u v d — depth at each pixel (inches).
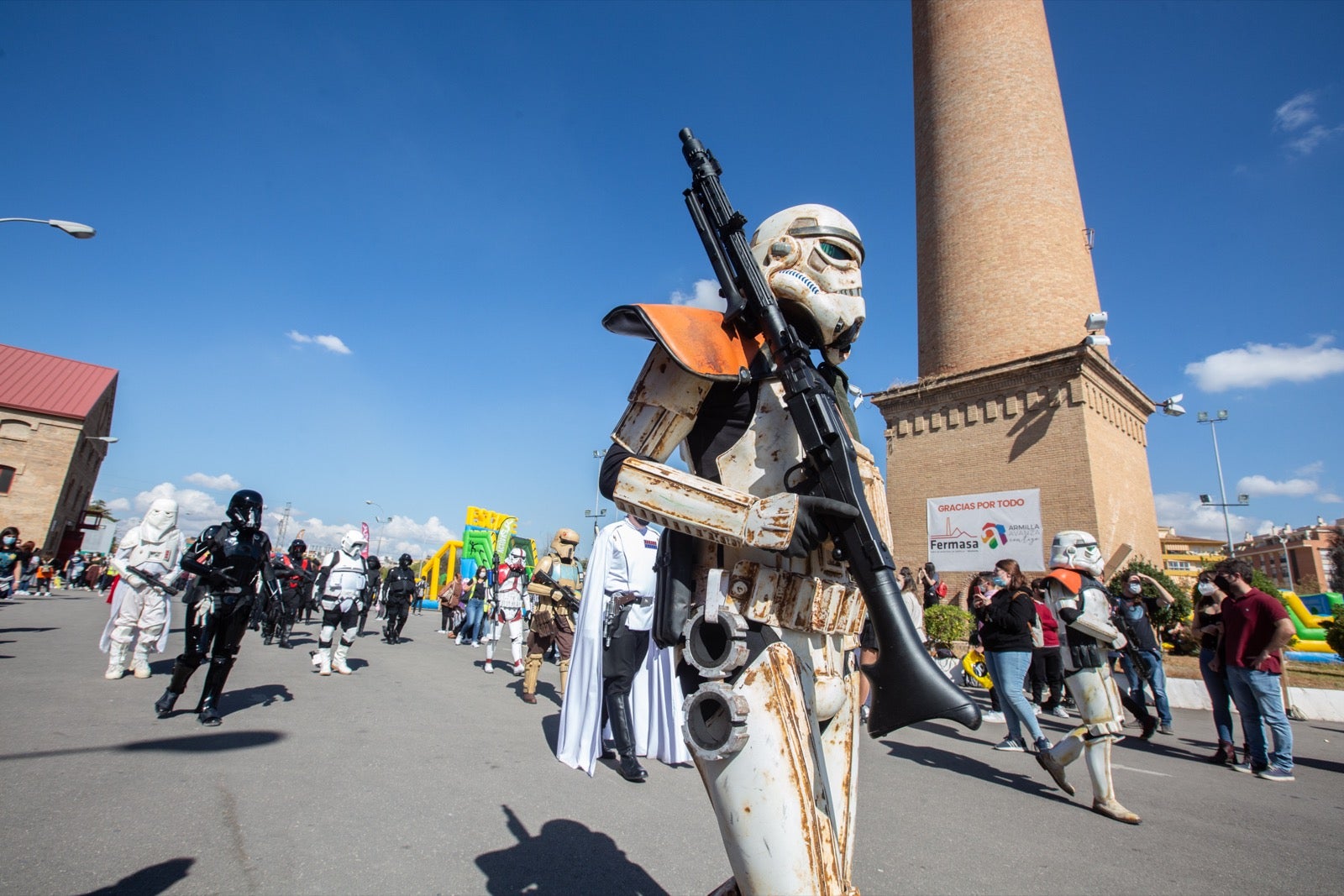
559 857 124.9
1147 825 175.6
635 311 56.6
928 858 143.6
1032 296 659.4
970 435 647.8
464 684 337.1
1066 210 682.8
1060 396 594.9
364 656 444.5
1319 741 319.3
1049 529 581.6
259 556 223.6
